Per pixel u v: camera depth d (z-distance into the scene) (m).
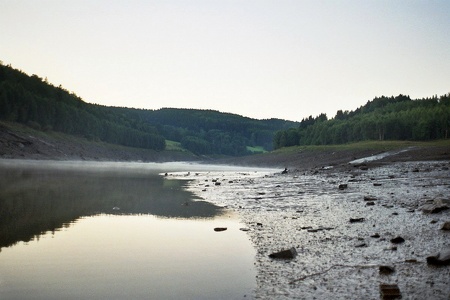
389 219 13.24
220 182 36.59
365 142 114.44
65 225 13.51
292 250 9.66
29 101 121.44
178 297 6.93
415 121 116.38
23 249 10.13
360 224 12.93
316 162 80.38
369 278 7.67
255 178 42.22
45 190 24.55
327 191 23.95
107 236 11.91
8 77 147.50
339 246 10.30
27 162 77.31
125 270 8.48
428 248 9.35
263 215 16.16
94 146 140.50
